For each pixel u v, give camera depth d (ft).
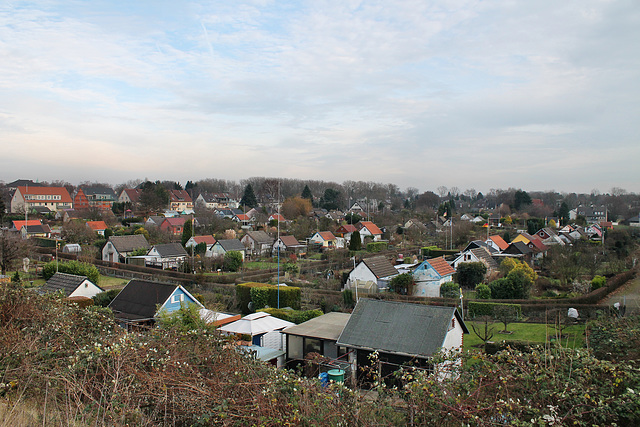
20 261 126.00
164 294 66.49
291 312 75.25
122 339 25.23
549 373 23.71
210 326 38.93
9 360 23.95
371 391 27.99
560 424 20.21
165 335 28.27
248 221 281.74
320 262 151.43
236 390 22.48
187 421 21.47
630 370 24.72
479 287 99.81
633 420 22.24
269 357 52.01
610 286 100.22
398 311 53.98
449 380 24.72
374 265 113.60
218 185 528.63
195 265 135.64
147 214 279.49
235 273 129.80
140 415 20.58
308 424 20.40
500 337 71.05
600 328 43.75
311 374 48.26
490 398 23.12
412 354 47.55
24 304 30.45
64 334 28.17
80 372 23.29
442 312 51.96
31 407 21.36
